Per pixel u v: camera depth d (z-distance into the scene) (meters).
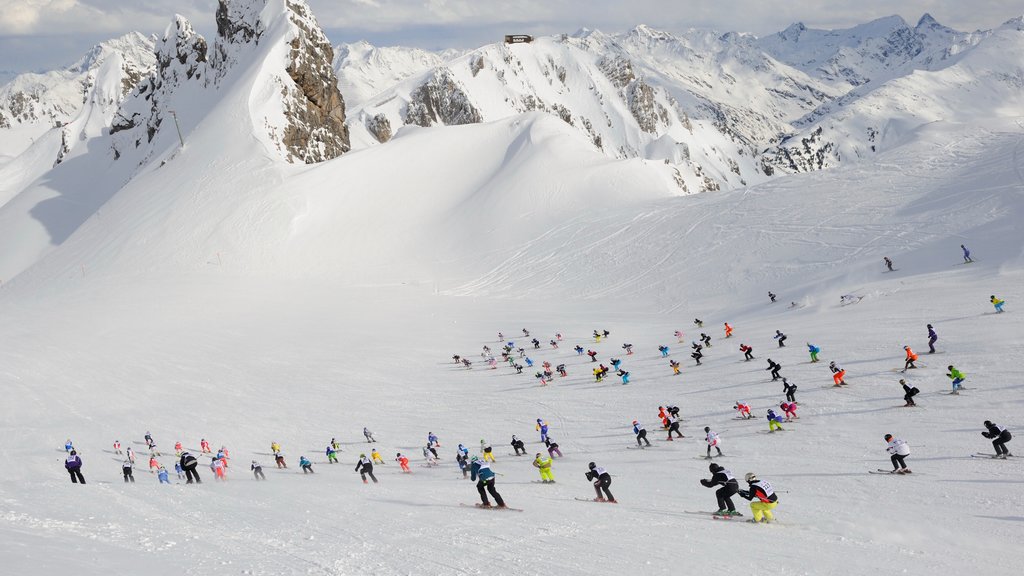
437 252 125.69
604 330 71.94
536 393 53.25
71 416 54.94
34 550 14.92
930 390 37.22
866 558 16.89
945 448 29.50
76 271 129.75
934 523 20.94
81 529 18.69
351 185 145.62
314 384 61.41
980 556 17.20
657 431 40.00
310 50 185.62
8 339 79.19
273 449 44.16
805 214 99.62
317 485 32.41
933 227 81.50
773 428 35.94
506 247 122.25
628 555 17.00
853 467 28.83
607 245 113.38
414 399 55.66
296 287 109.06
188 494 26.81
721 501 22.14
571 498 26.75
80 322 86.81
